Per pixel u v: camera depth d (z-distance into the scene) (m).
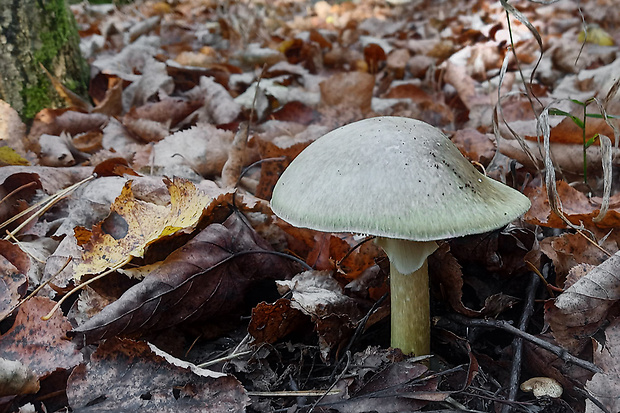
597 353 0.18
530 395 0.20
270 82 0.54
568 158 0.31
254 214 0.26
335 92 0.47
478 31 0.76
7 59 0.39
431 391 0.18
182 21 0.99
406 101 0.50
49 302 0.19
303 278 0.23
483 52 0.64
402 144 0.16
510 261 0.24
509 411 0.19
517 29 0.73
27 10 0.40
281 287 0.22
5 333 0.19
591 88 0.49
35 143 0.36
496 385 0.20
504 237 0.24
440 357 0.22
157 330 0.21
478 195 0.17
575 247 0.23
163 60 0.61
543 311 0.23
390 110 0.49
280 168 0.30
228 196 0.24
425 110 0.49
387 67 0.64
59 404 0.18
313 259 0.25
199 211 0.22
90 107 0.46
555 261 0.23
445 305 0.23
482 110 0.44
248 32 0.81
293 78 0.60
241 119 0.45
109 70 0.51
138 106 0.49
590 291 0.20
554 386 0.19
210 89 0.46
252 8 1.13
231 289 0.23
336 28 1.06
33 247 0.25
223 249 0.22
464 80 0.52
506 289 0.24
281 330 0.21
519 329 0.21
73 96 0.44
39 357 0.19
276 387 0.20
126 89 0.51
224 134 0.36
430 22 0.91
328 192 0.16
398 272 0.19
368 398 0.18
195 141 0.35
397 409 0.18
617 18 0.78
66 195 0.28
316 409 0.18
